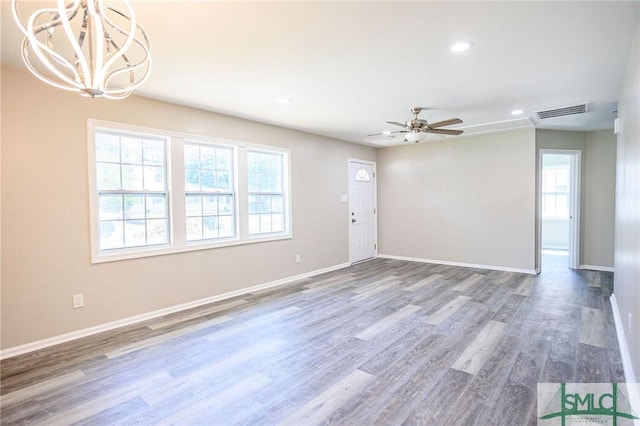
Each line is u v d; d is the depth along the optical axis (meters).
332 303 4.19
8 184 2.83
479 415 2.03
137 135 3.65
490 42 2.42
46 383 2.45
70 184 3.15
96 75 1.26
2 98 2.79
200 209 4.27
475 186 6.05
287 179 5.29
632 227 2.42
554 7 1.97
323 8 1.97
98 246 3.35
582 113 4.41
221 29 2.21
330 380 2.45
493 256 5.90
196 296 4.13
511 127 5.34
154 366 2.67
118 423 2.01
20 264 2.90
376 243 7.32
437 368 2.59
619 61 2.74
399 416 2.04
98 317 3.34
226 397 2.26
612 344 2.93
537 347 2.90
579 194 5.79
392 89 3.41
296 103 3.90
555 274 5.50
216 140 4.32
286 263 5.27
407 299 4.30
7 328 2.84
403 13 2.04
